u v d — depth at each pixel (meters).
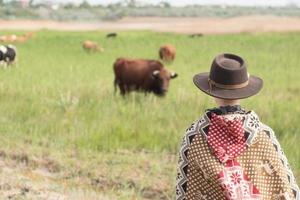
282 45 53.31
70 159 12.22
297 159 12.07
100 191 10.57
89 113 16.36
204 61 39.22
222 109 4.16
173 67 34.97
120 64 21.61
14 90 20.03
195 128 4.16
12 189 9.94
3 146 12.82
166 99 20.03
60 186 10.46
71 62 36.22
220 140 4.08
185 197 4.18
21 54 42.03
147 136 13.94
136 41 59.16
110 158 12.41
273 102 19.17
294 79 28.64
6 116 15.98
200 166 4.09
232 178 4.01
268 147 4.09
